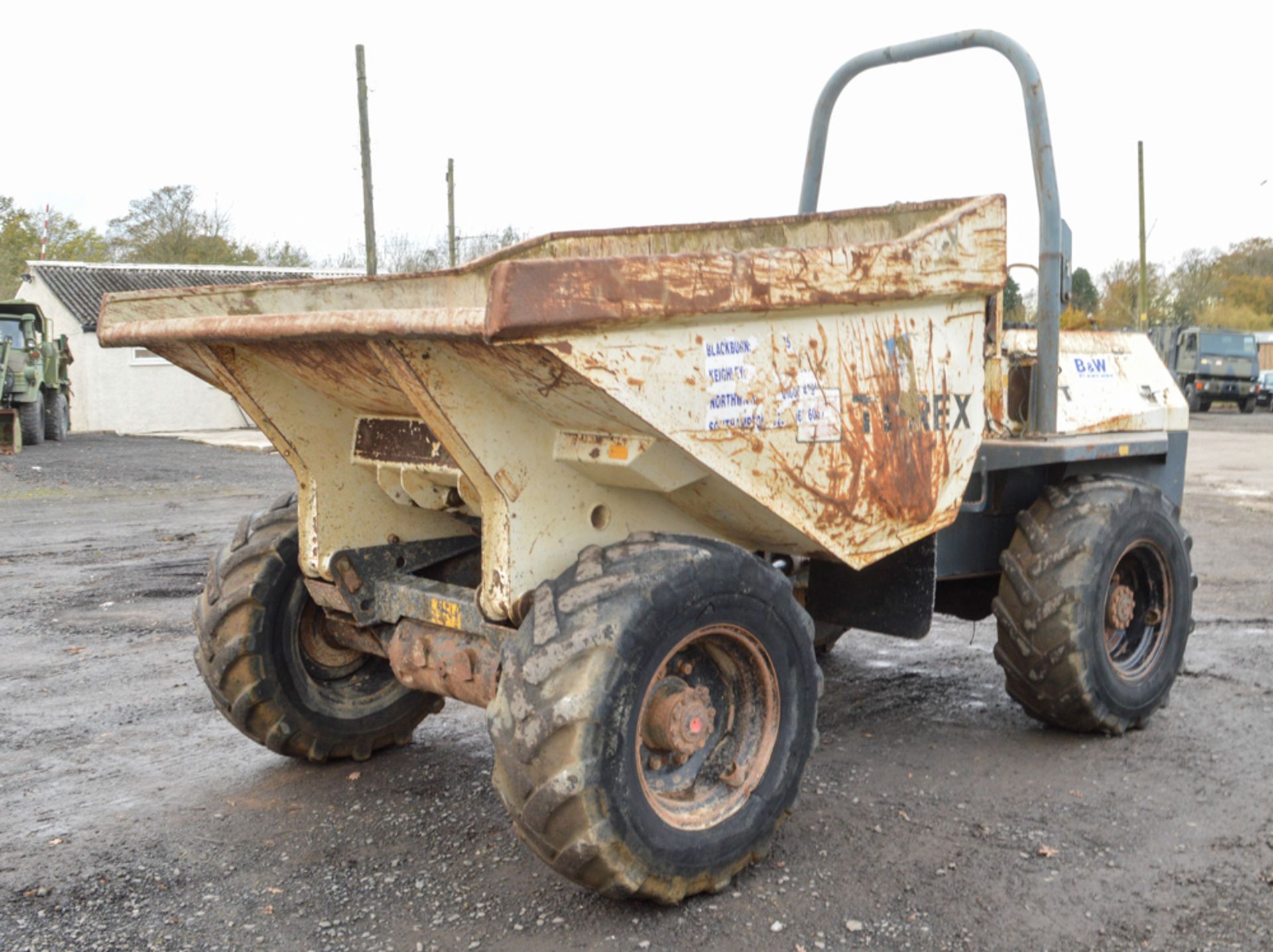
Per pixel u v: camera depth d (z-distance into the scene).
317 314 2.59
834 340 2.88
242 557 3.59
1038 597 3.89
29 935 2.74
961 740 4.13
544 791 2.51
